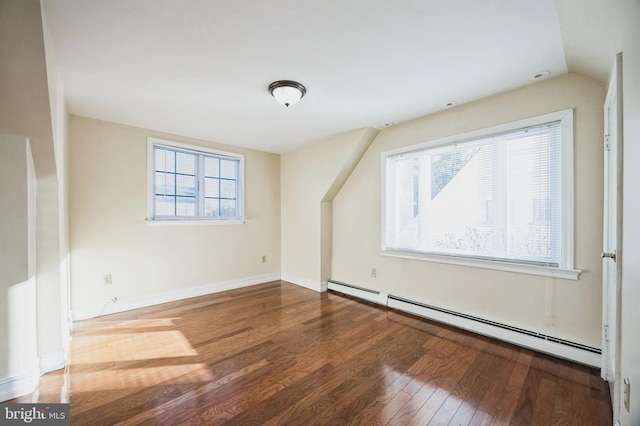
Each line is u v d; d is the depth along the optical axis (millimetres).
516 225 2434
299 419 1546
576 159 2113
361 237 3762
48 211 2025
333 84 2303
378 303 3477
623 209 1249
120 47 1768
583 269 2086
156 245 3453
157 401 1688
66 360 2104
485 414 1585
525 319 2371
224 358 2189
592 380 1886
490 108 2551
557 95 2189
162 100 2584
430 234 3045
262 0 1378
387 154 3424
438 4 1417
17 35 1376
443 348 2348
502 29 1613
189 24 1559
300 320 2963
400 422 1525
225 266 4086
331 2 1400
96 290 3041
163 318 3002
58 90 2037
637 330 1033
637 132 1016
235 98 2559
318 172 4070
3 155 1716
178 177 3693
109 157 3125
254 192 4422
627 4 1076
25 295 1782
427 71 2102
